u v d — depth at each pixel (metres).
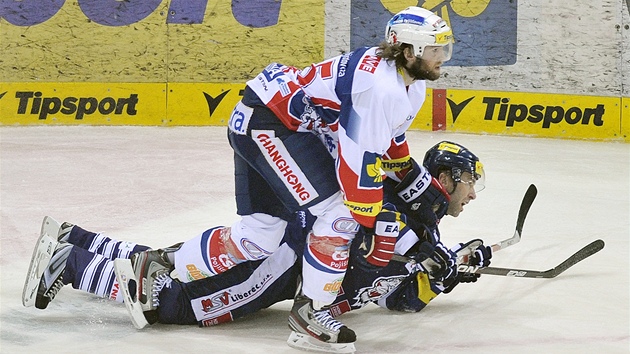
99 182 18.48
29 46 25.45
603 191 18.03
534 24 23.84
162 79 25.81
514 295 11.42
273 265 10.13
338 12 25.14
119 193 17.48
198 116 25.86
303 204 9.31
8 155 21.30
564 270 12.03
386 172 10.59
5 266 12.56
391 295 10.54
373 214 9.05
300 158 9.29
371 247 9.55
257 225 9.62
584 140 23.83
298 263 10.12
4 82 25.48
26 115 25.58
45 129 25.09
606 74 23.47
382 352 9.42
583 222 15.45
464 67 24.44
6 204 16.48
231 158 21.16
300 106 9.28
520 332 10.02
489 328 10.16
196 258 9.83
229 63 25.73
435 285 10.45
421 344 9.66
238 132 9.50
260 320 10.51
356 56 9.29
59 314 10.56
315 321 9.34
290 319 9.51
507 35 24.03
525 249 13.72
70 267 10.40
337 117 9.36
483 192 17.72
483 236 14.46
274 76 9.47
